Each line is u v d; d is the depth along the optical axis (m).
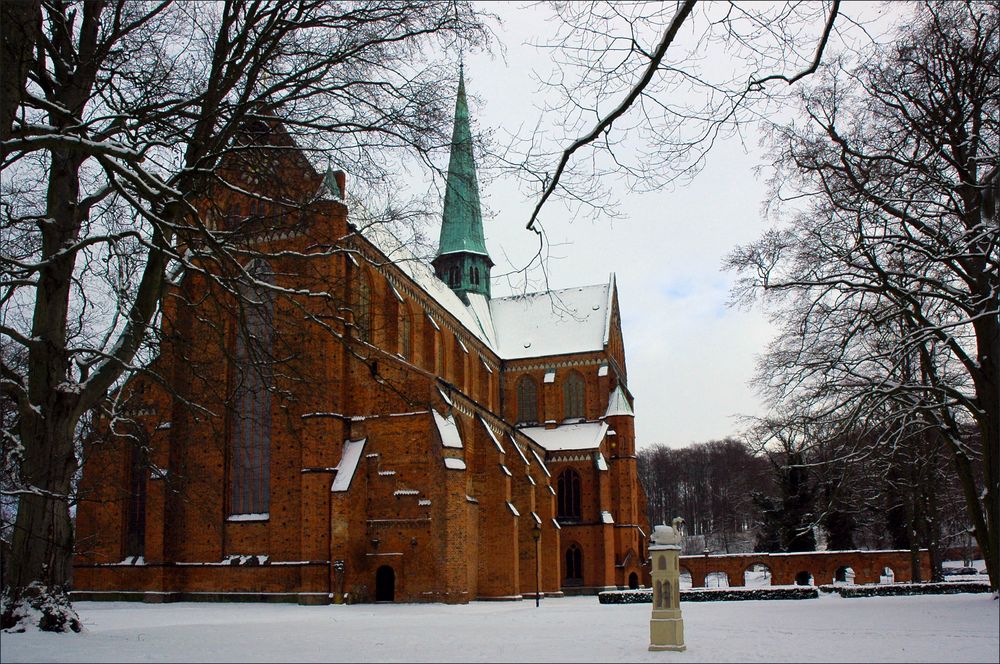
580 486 77.69
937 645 18.44
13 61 20.33
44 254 23.25
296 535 47.88
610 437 81.12
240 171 26.39
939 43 31.52
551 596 66.56
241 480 50.34
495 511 58.47
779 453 43.78
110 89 24.16
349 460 48.88
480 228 93.94
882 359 36.03
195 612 38.84
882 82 32.03
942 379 40.81
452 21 23.48
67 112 21.05
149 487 49.72
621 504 79.19
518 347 88.88
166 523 49.25
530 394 86.56
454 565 48.22
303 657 17.19
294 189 26.50
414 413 49.97
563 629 25.94
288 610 41.12
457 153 25.08
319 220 39.66
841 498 59.06
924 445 47.47
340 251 26.20
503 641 21.22
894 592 47.25
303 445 47.56
